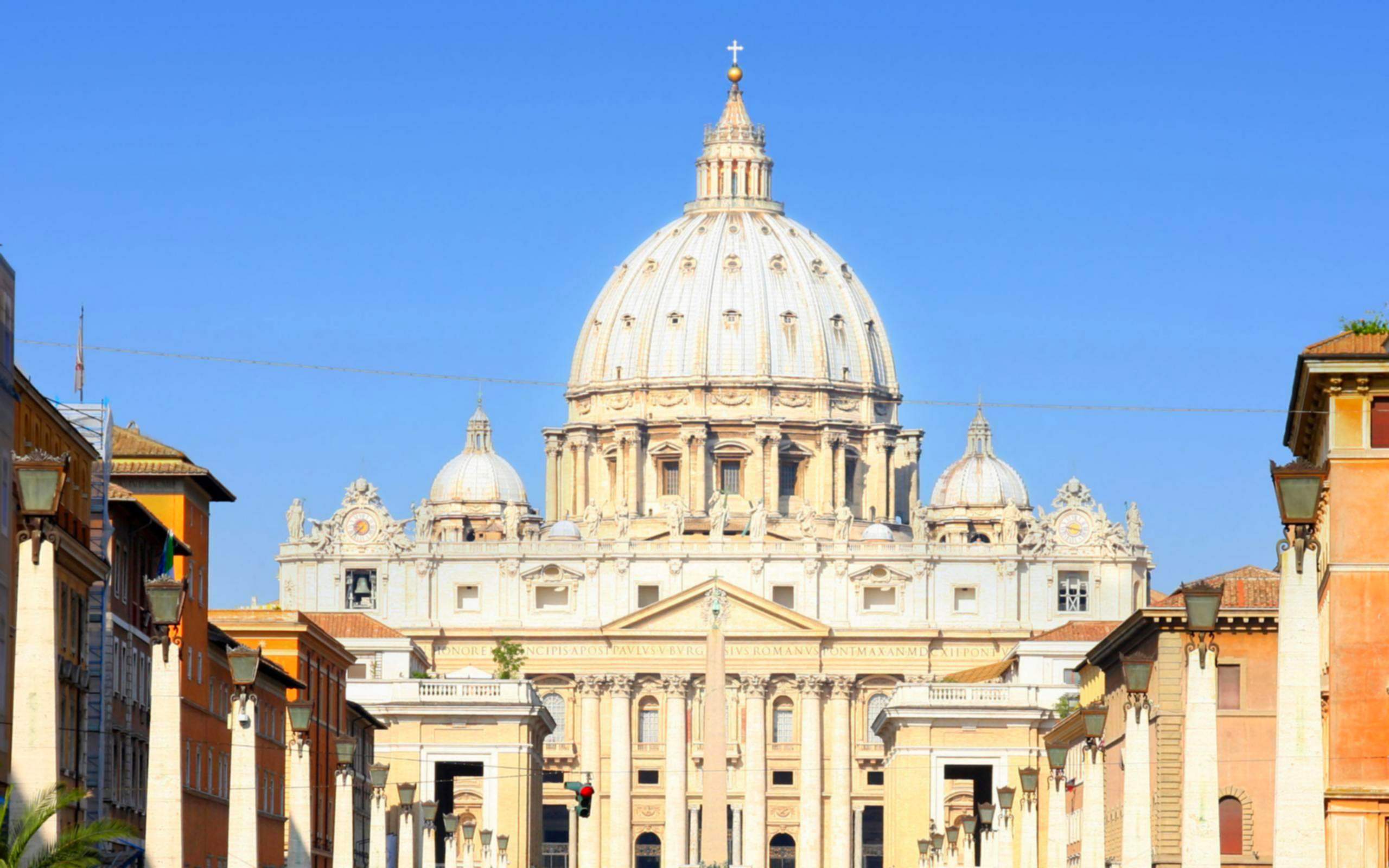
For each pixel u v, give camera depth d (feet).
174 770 229.66
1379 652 302.45
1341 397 305.53
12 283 287.48
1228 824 430.61
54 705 198.18
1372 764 301.02
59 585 325.01
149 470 426.10
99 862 222.48
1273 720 431.02
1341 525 304.50
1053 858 374.43
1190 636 227.81
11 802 197.67
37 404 314.76
